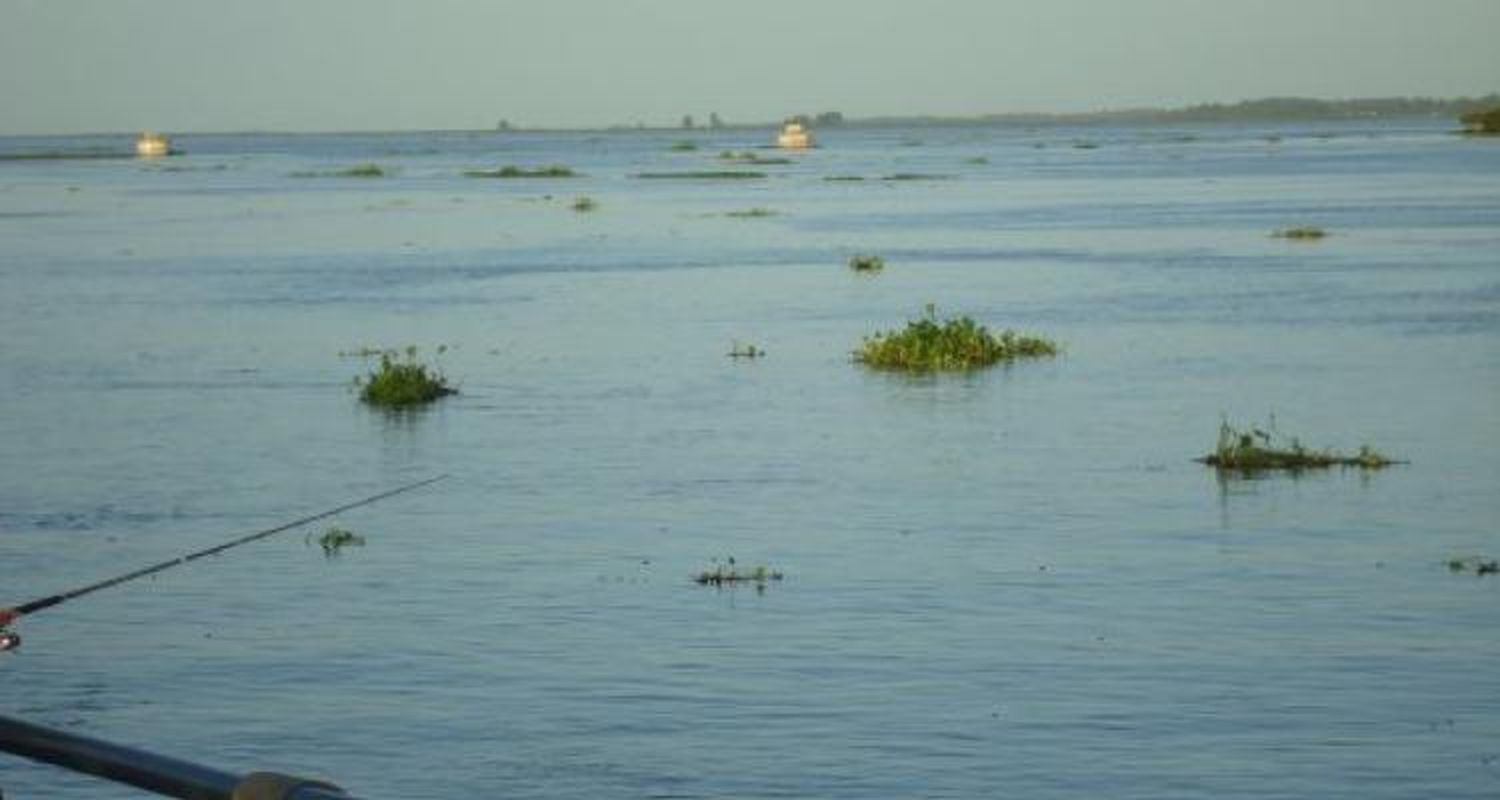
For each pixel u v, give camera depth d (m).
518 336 67.12
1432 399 50.28
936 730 24.06
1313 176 196.12
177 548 34.69
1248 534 34.81
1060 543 34.22
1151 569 32.22
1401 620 28.94
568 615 29.67
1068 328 68.00
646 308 76.50
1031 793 21.83
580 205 153.88
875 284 86.06
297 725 24.64
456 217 143.25
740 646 27.84
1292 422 47.09
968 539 34.59
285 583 31.95
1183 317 70.75
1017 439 45.22
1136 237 113.31
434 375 55.88
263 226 132.88
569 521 36.50
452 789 22.28
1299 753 23.12
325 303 79.12
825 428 47.09
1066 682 25.95
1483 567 32.03
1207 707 24.89
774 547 34.09
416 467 42.31
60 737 9.33
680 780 22.42
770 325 70.19
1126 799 21.66
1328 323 67.81
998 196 170.00
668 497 38.75
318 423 48.41
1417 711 24.70
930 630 28.58
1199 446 44.09
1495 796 21.75
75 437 46.50
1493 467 41.00
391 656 27.61
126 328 70.00
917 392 53.22
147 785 9.08
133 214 149.25
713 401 51.75
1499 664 26.64
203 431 47.28
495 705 25.31
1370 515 36.38
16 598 31.14
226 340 66.31
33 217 145.88
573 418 48.97
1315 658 26.95
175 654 27.91
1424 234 109.88
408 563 33.22
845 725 24.28
